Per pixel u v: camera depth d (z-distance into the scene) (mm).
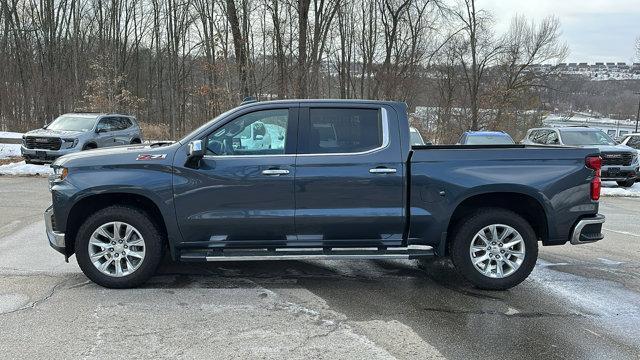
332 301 4848
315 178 4973
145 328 4129
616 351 3865
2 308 4516
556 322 4410
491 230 5164
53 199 5012
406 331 4168
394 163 5020
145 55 45344
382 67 32000
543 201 5070
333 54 32000
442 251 5156
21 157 18344
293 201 5000
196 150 4754
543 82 37625
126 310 4512
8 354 3643
